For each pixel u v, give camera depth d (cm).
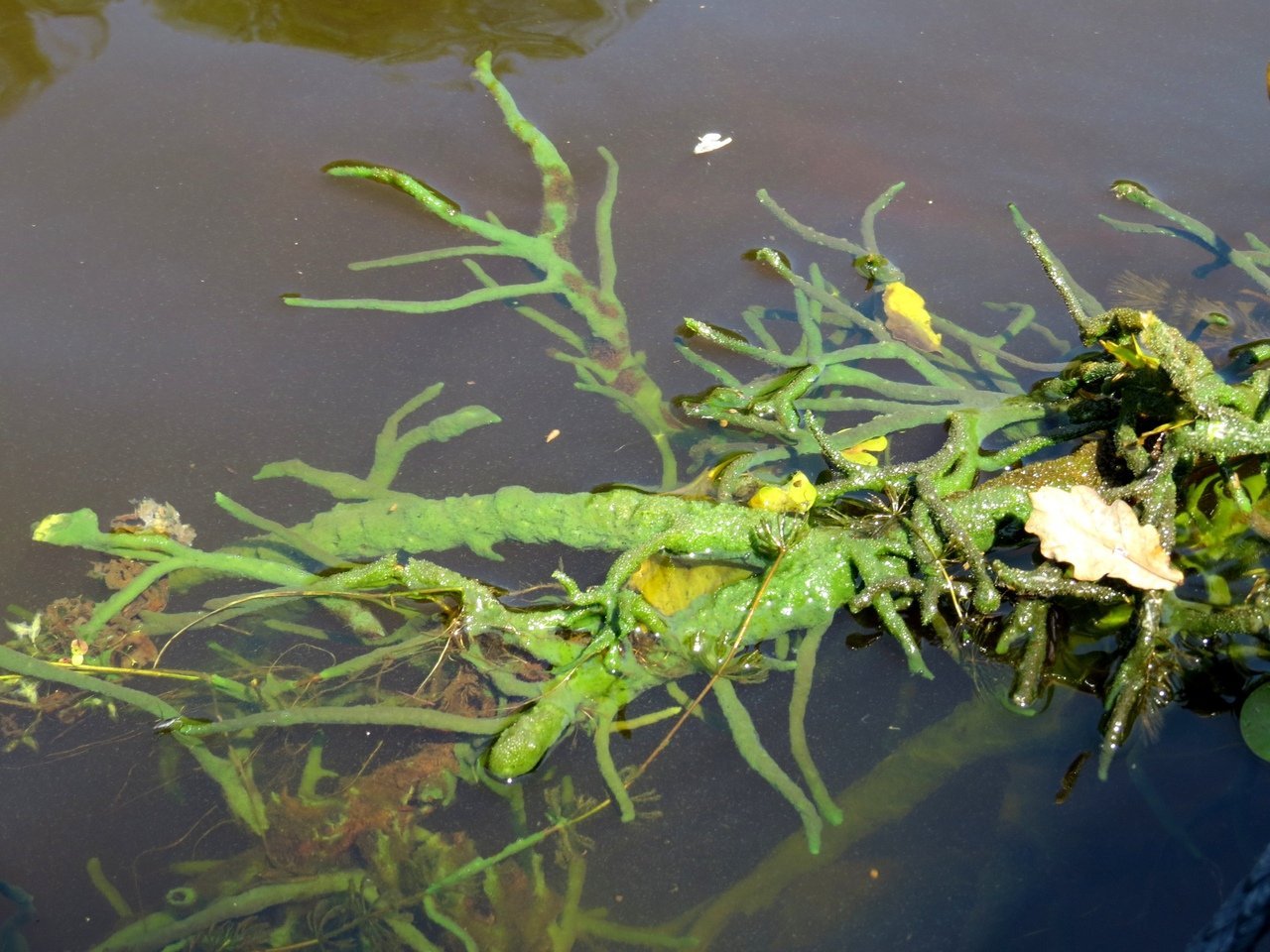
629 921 104
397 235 132
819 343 125
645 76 144
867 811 107
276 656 113
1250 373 121
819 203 134
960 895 105
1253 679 111
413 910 105
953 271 130
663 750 109
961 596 113
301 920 104
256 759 109
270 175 135
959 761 109
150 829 107
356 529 116
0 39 146
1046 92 143
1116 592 112
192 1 150
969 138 139
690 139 139
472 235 132
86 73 143
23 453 119
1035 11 152
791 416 121
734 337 125
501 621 113
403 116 140
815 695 112
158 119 139
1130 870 104
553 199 134
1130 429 116
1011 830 107
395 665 113
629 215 134
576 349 126
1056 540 112
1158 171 136
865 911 104
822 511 118
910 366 127
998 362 125
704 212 134
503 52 146
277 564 115
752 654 113
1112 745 109
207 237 131
